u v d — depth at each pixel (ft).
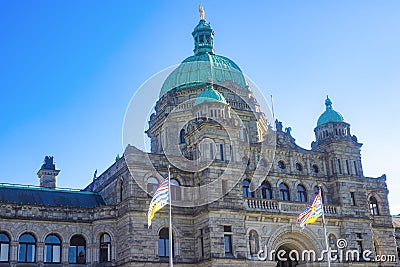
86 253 169.37
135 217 162.09
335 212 184.85
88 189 208.85
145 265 158.61
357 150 199.62
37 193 183.73
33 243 165.68
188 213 169.99
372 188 208.33
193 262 165.48
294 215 174.81
